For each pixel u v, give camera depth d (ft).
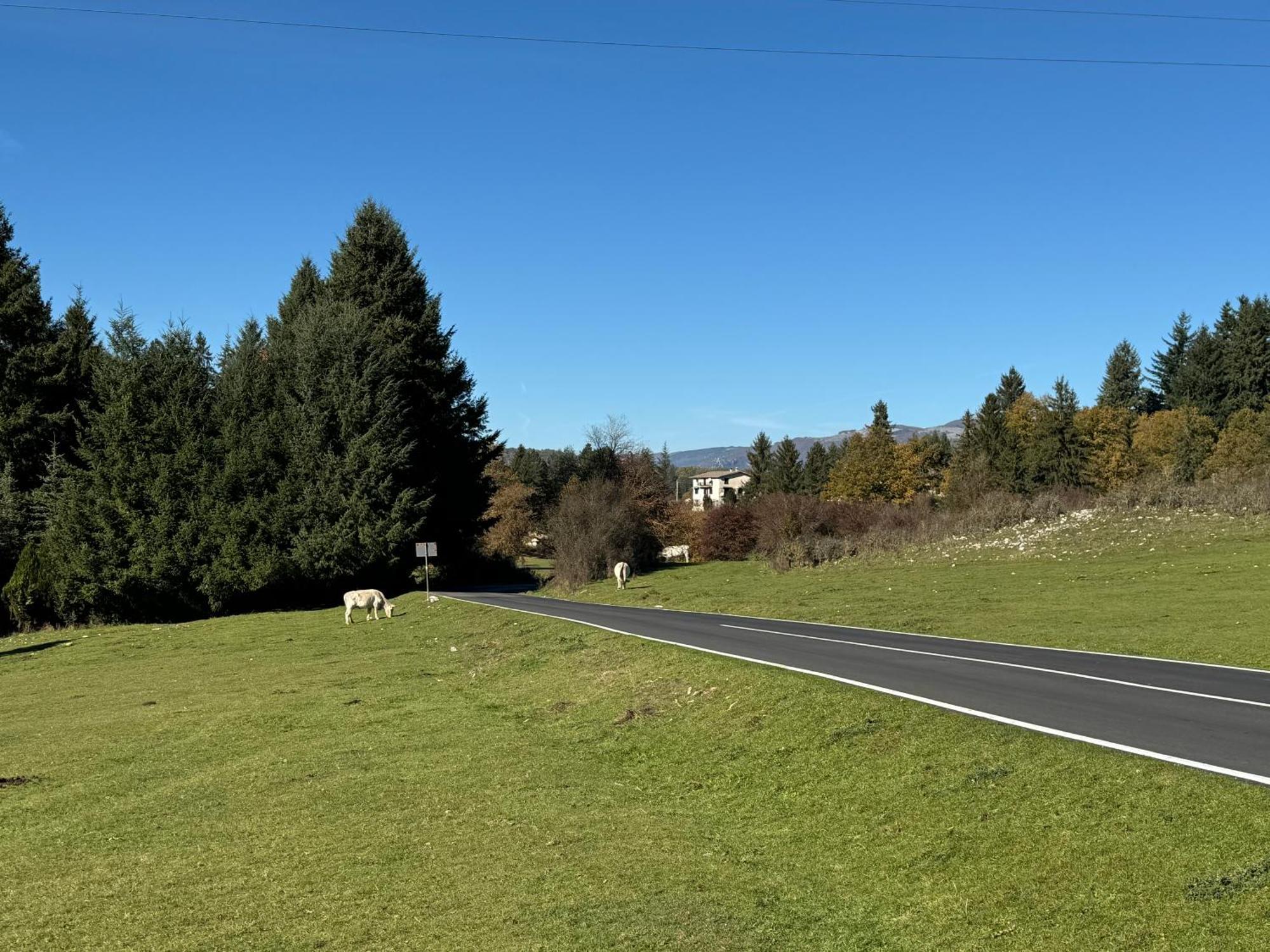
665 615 100.58
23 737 63.77
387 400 171.42
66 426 176.86
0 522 158.10
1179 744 33.65
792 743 42.39
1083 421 278.67
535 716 59.52
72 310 199.72
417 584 187.01
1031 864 26.96
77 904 31.40
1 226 185.88
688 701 53.11
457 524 200.54
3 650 124.47
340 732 58.03
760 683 51.44
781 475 377.50
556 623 90.74
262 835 37.88
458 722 58.65
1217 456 254.88
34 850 38.29
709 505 320.50
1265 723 37.17
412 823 38.04
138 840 38.58
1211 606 78.43
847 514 197.26
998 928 24.39
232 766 51.01
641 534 191.93
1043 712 40.14
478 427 208.03
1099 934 22.90
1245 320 313.73
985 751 35.32
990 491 185.78
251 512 154.40
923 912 26.22
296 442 162.20
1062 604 87.76
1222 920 21.97
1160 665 54.03
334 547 157.99
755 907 28.02
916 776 35.22
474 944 26.35
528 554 297.53
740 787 39.88
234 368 167.12
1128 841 26.48
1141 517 145.59
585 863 32.30
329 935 27.48
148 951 27.20
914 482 309.83
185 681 86.43
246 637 119.14
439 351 200.54
